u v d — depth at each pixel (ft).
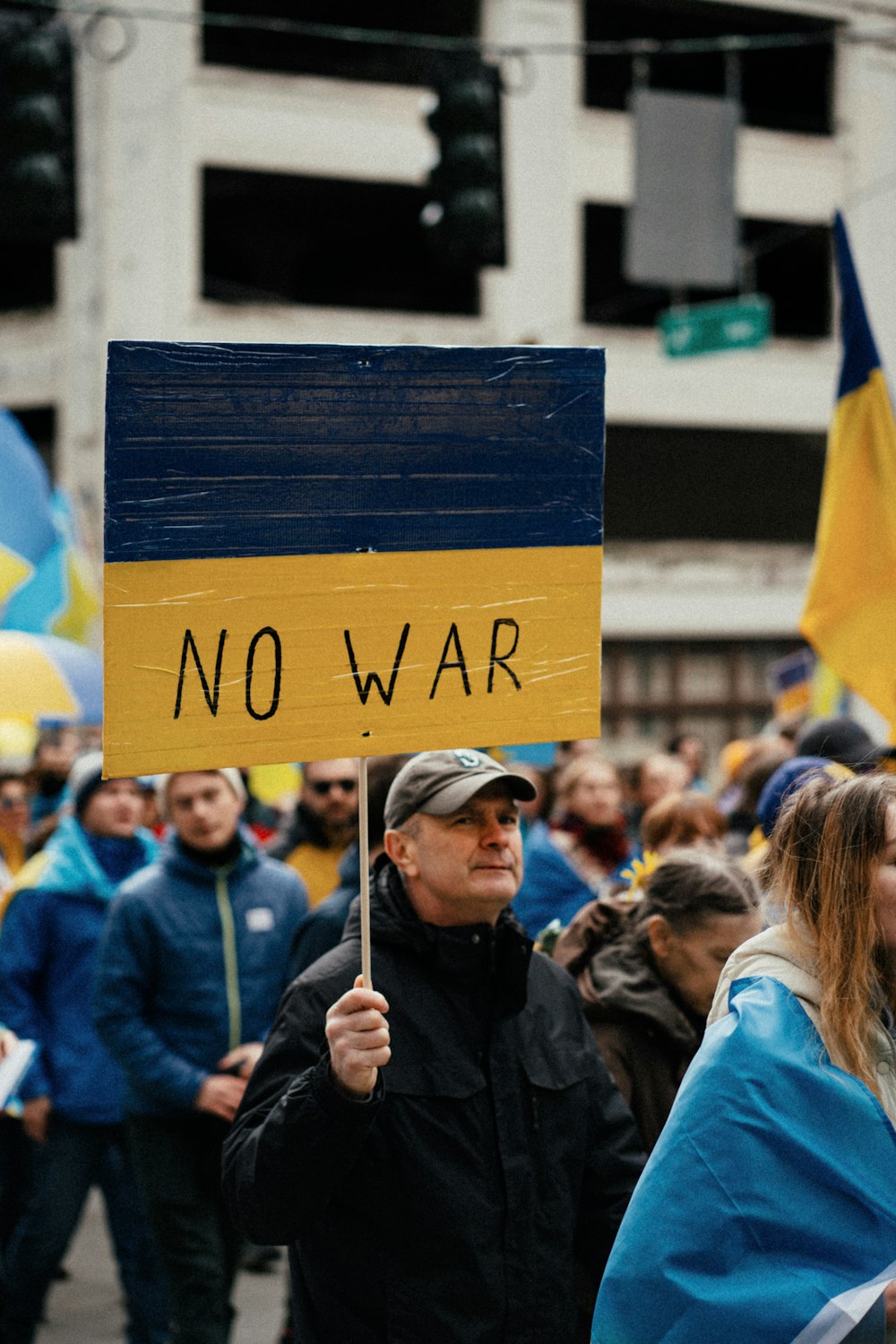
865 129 86.69
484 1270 9.20
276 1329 20.44
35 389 73.41
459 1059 9.52
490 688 8.75
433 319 78.79
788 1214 6.89
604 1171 10.08
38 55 29.04
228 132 73.67
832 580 15.67
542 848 20.97
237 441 8.25
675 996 11.22
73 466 72.38
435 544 8.64
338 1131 8.41
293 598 8.38
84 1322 20.80
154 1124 15.94
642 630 84.64
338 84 75.51
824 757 17.12
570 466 8.89
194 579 8.20
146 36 71.67
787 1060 7.10
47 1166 18.08
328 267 83.25
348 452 8.46
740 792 23.40
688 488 86.07
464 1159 9.34
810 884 7.47
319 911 14.73
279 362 8.30
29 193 29.09
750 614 86.89
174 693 8.17
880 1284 6.81
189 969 16.28
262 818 32.81
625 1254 7.06
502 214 32.60
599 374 8.93
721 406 85.61
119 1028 15.97
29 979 18.31
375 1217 9.21
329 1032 8.45
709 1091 7.10
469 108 32.32
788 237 86.63
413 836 9.75
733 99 42.11
